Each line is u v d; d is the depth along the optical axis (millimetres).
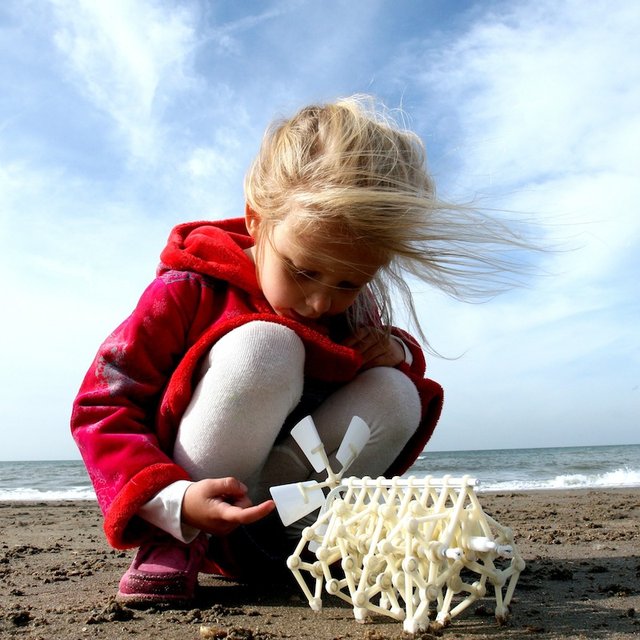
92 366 1887
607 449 54625
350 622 1547
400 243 1829
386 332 2215
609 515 4777
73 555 3082
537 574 2199
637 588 1944
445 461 31609
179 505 1633
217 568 2105
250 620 1594
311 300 1878
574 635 1405
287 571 2053
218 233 2121
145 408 1917
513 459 31984
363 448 1960
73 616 1679
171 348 1929
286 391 1798
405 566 1292
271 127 2104
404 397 2035
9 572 2508
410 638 1355
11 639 1474
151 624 1581
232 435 1760
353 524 1485
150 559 1775
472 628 1456
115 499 1692
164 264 2068
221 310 1986
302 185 1812
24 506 8477
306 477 2020
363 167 1852
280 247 1828
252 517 1537
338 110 1995
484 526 1372
